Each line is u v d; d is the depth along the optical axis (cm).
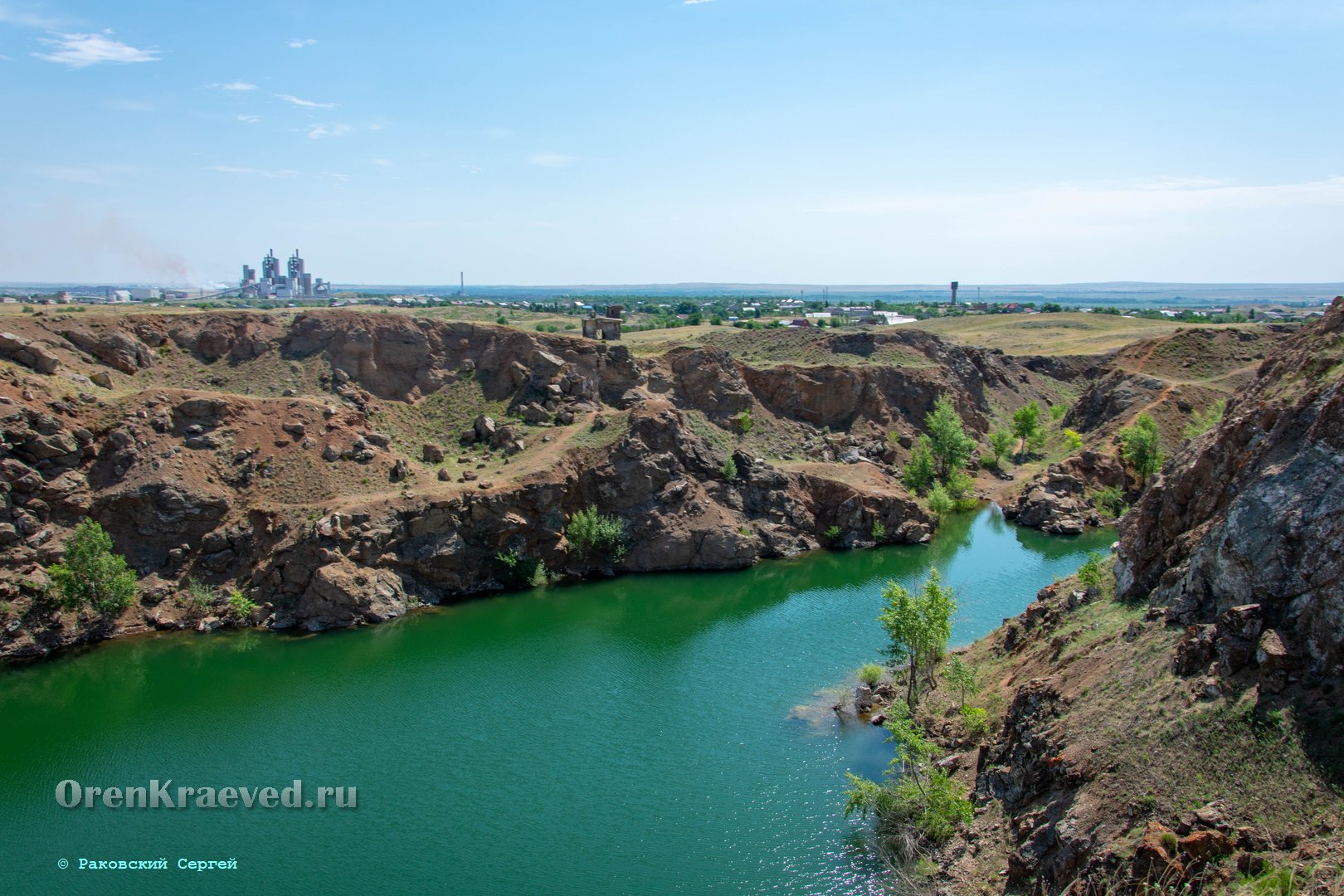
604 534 9288
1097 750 3925
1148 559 5144
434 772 5494
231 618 7781
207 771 5544
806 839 4744
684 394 12031
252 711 6331
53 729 6078
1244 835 3241
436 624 7981
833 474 10969
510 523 8875
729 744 5775
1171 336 15525
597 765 5538
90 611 7475
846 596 8694
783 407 12862
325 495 8562
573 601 8600
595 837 4788
